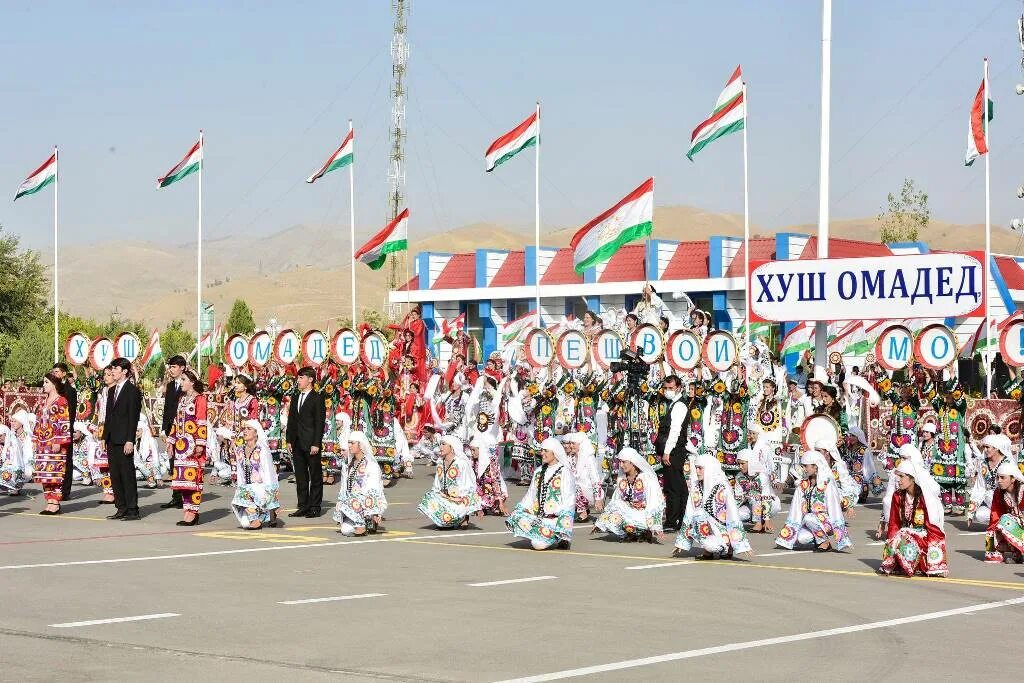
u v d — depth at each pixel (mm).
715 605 13562
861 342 43875
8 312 73750
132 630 12070
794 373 44312
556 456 18141
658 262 48344
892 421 23500
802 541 18188
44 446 22625
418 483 28656
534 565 16516
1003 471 17047
